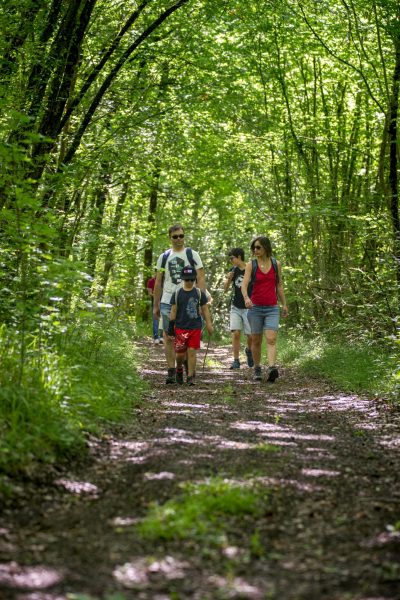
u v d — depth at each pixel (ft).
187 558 11.59
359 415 26.32
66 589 10.38
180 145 61.77
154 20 48.96
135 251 59.11
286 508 14.23
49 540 12.29
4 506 13.70
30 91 35.47
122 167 51.11
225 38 57.52
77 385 22.15
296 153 68.74
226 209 97.04
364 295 47.78
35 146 35.32
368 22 49.96
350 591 10.42
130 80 48.85
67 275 22.39
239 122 66.64
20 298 24.44
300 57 63.46
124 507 14.17
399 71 45.68
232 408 27.58
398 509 14.21
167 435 20.83
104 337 34.12
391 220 44.47
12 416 16.72
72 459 17.07
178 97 50.03
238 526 13.10
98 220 49.06
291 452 19.16
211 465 17.25
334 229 61.21
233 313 47.91
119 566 11.24
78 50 38.50
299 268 61.46
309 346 53.06
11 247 26.18
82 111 46.16
